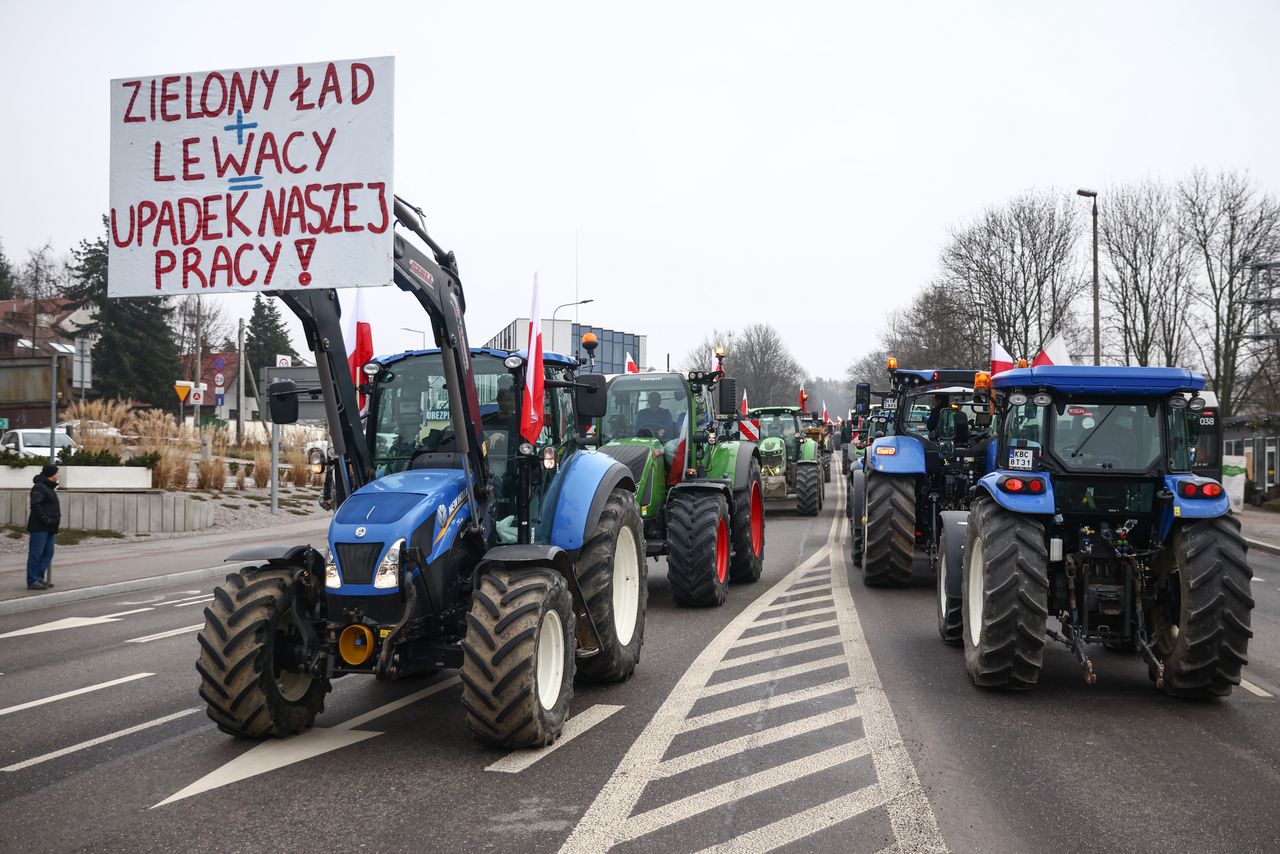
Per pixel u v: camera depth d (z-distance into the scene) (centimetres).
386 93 497
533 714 479
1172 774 455
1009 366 988
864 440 1341
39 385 1450
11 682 706
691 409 1062
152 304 5300
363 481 582
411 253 512
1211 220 3597
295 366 2189
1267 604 1040
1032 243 4028
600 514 630
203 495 2158
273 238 502
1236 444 3153
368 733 536
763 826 390
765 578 1173
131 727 565
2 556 1491
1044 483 611
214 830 395
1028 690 615
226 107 507
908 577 1062
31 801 434
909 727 532
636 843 374
